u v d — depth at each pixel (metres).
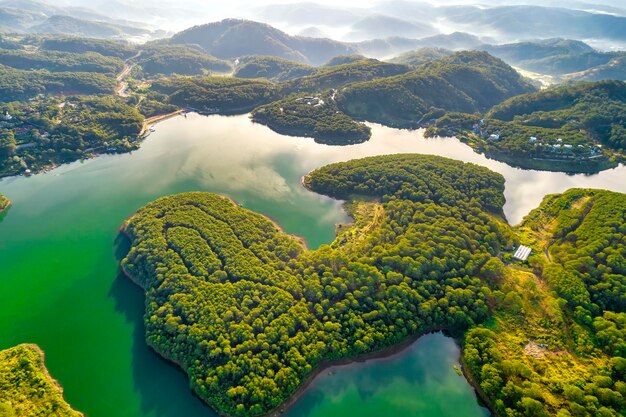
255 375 139.50
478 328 158.75
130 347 161.62
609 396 127.38
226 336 151.50
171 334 157.75
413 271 180.50
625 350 144.25
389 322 163.38
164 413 137.75
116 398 142.38
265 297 168.12
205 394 137.88
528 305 169.62
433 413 141.38
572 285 171.50
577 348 151.12
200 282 175.50
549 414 125.38
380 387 148.75
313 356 149.75
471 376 150.00
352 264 183.50
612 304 167.75
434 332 168.38
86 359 156.38
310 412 139.88
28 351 155.25
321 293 171.50
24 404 132.75
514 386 134.00
